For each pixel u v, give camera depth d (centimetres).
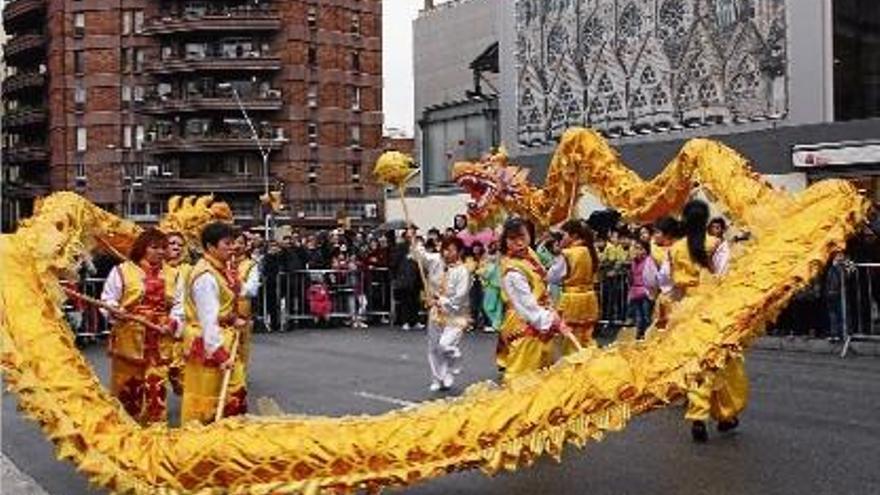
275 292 2275
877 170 1962
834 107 2370
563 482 792
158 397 972
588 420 652
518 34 3253
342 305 2353
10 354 626
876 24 2302
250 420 640
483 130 4166
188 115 7619
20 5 8512
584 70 3009
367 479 629
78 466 621
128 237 1104
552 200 1295
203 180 7512
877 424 984
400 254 2256
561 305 1153
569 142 1220
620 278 1880
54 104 7981
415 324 2266
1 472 839
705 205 971
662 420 1030
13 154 8512
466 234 1941
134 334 961
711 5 2614
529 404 651
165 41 7681
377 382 1394
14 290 642
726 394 948
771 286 679
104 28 7769
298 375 1473
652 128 2788
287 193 7531
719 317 671
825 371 1362
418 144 4866
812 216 707
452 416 649
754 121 2519
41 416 623
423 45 6219
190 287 842
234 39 7588
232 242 848
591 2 2973
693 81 2672
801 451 873
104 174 7756
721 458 854
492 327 2077
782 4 2442
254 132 7056
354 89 7875
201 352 831
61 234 793
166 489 620
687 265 964
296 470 626
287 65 7562
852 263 1552
